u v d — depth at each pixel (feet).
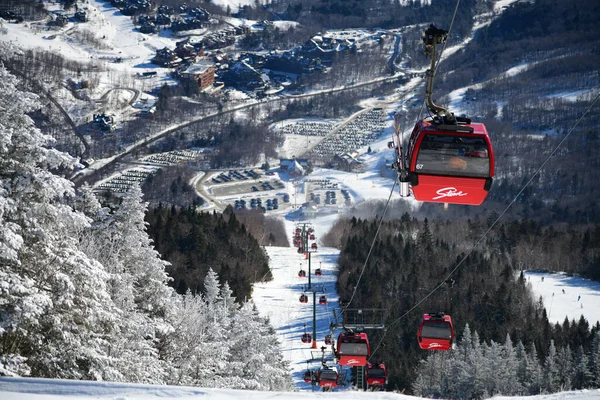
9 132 218.38
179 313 337.11
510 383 576.61
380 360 608.19
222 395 117.80
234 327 406.21
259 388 345.92
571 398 114.83
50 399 116.26
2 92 230.48
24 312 208.74
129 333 285.64
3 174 227.40
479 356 579.89
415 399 114.52
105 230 329.72
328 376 395.75
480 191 147.95
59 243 234.79
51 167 234.79
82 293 233.76
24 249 223.30
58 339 228.22
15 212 221.87
